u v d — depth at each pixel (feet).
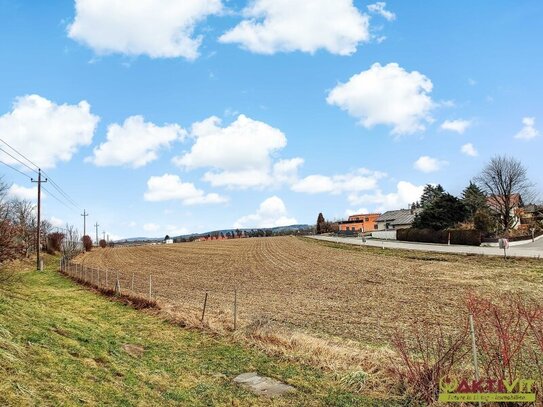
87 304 58.90
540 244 158.10
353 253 163.32
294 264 139.95
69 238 247.91
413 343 39.37
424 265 115.03
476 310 26.53
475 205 215.31
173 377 29.09
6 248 59.31
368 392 26.58
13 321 29.71
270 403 25.25
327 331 45.75
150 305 57.62
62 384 21.77
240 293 81.00
